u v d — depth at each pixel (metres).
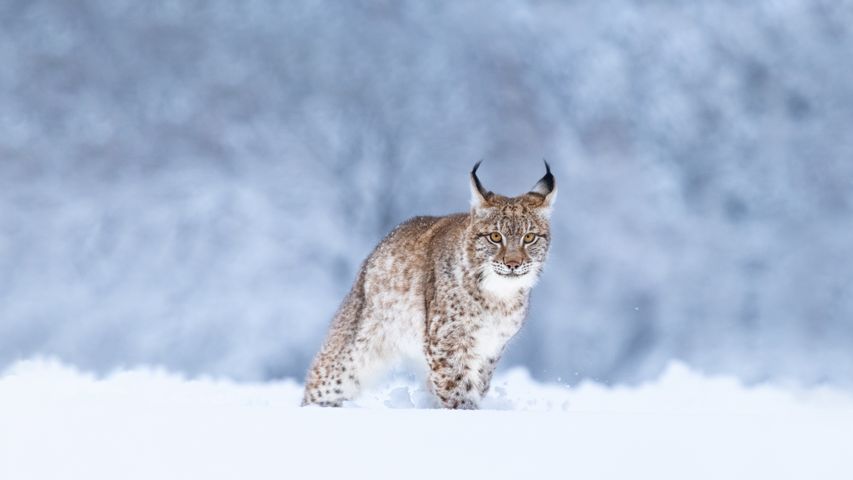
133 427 10.70
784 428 11.28
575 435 10.64
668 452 9.85
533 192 18.36
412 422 11.34
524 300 17.89
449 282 17.55
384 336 18.83
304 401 19.58
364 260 19.62
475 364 17.81
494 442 10.22
